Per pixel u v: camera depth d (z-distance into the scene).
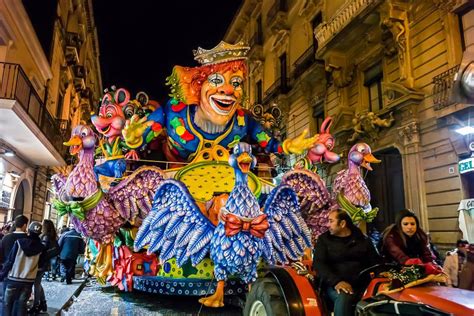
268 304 3.65
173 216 4.98
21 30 12.85
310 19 21.22
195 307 5.67
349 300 3.33
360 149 6.46
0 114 10.81
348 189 6.35
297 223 5.38
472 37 11.59
